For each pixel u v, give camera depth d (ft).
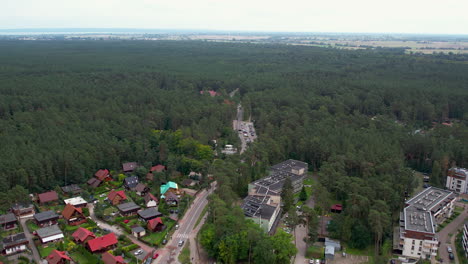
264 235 428.15
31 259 413.59
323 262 430.61
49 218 485.97
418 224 454.81
